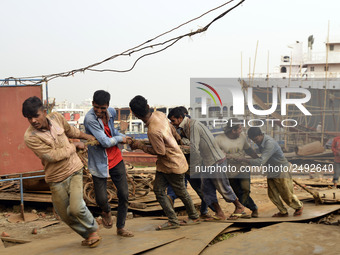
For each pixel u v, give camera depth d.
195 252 4.23
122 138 4.79
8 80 8.02
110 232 5.31
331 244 4.50
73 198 4.14
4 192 8.87
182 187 5.40
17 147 7.39
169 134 5.14
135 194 8.30
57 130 4.10
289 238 4.78
